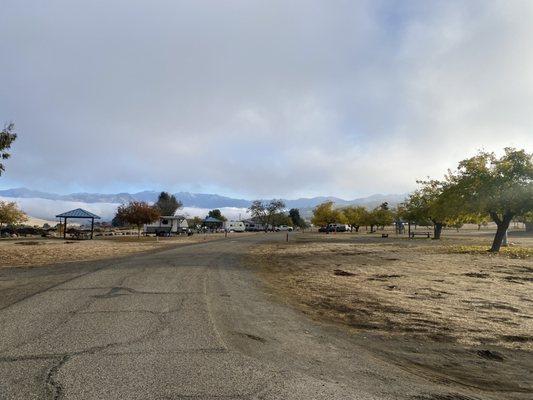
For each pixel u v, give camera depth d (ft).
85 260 66.80
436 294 37.45
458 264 61.93
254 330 23.86
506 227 84.99
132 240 153.79
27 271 50.93
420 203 165.07
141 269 51.96
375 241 142.41
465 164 85.76
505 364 19.39
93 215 172.35
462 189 85.46
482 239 152.25
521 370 18.61
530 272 52.31
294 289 41.24
